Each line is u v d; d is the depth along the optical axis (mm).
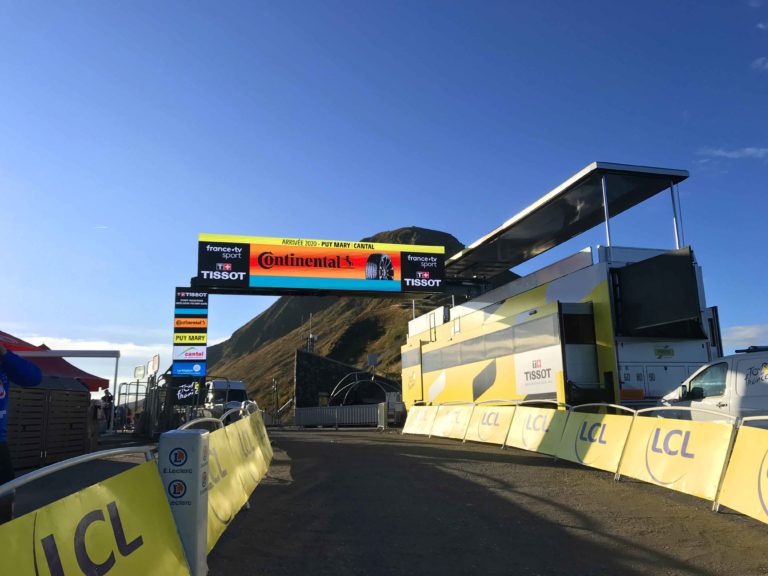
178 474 4305
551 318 14781
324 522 6754
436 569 5098
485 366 18703
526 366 16000
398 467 11258
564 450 11594
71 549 2840
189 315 21891
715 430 7523
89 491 3172
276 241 22531
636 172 15219
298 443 17469
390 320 97750
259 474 9234
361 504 7766
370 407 35250
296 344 122312
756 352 9766
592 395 13781
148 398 24234
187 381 21438
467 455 13148
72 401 14242
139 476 3834
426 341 24922
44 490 9086
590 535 6172
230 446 7297
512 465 11312
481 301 20969
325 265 22844
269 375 102312
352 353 92250
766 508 6344
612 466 9727
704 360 14445
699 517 6922
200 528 4336
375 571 5031
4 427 4664
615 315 14008
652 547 5734
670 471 8188
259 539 6016
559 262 16422
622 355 13781
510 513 7188
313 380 48750
